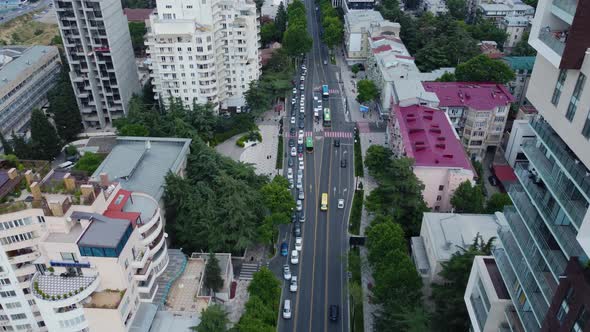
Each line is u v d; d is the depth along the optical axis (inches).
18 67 6515.8
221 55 6082.7
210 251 3659.0
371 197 4279.0
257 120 6461.6
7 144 5260.8
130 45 6323.8
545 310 1946.4
